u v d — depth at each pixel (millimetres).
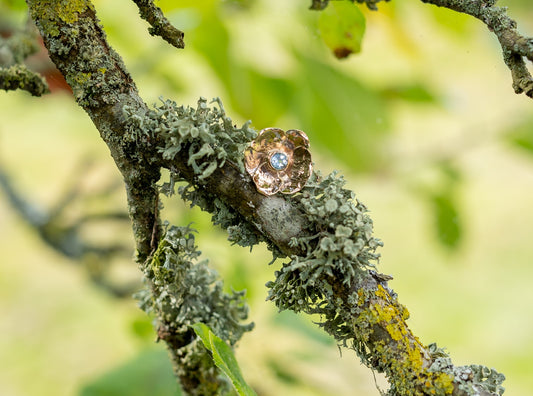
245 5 971
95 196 1021
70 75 574
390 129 1035
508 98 1275
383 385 877
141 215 586
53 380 1363
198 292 600
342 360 869
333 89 984
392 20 1009
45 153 1307
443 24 1020
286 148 565
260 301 893
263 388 816
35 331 1440
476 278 1644
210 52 946
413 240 1646
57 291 1514
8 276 1523
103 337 1435
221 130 568
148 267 588
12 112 1223
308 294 568
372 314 557
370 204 1614
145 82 1072
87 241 989
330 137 997
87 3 578
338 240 558
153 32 573
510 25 550
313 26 985
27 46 677
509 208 1750
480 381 550
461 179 1171
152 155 571
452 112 1148
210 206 574
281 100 982
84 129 1159
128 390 719
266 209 564
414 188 1139
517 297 1574
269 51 997
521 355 1457
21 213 1000
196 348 611
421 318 1538
